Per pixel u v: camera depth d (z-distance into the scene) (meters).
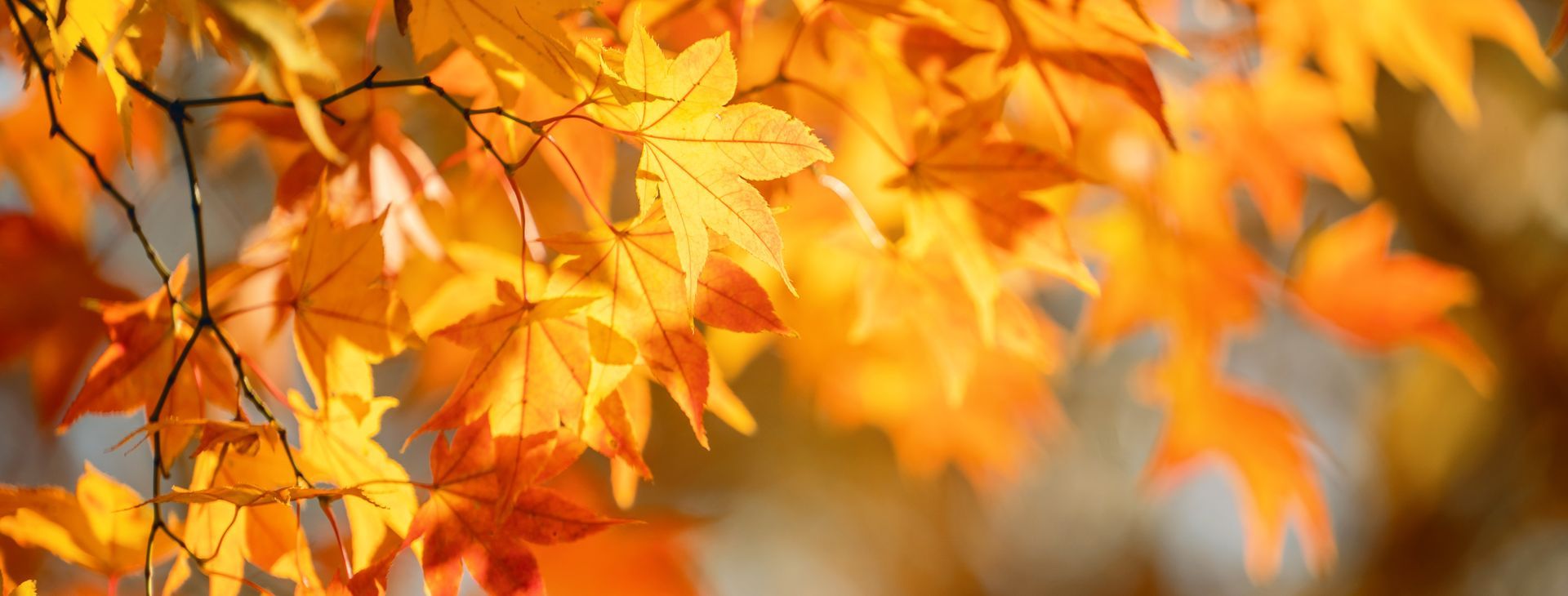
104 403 1.03
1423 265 1.33
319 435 1.03
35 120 1.16
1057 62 1.07
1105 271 1.32
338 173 1.08
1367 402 3.05
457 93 1.08
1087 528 3.74
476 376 1.02
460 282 1.11
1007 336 1.17
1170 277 1.27
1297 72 1.23
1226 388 1.41
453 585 1.02
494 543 1.02
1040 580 3.64
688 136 1.00
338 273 1.03
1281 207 1.25
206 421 1.00
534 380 1.02
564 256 1.02
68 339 1.19
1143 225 1.26
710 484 2.65
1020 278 1.33
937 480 3.21
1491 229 2.54
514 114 1.06
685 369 1.02
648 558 1.26
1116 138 1.23
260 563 1.04
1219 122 1.23
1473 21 1.16
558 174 1.09
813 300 1.36
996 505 3.34
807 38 1.14
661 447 2.46
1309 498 1.44
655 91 0.99
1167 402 1.43
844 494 2.92
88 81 1.15
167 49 1.19
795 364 1.44
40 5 1.04
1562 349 2.54
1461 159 2.50
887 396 1.58
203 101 1.02
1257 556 1.49
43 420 1.19
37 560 1.13
